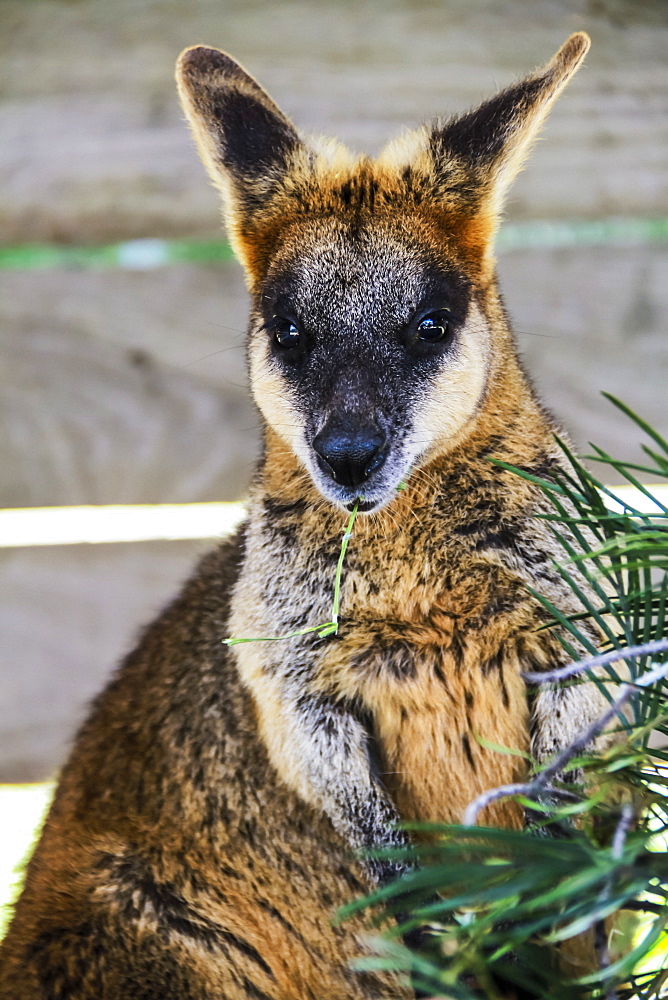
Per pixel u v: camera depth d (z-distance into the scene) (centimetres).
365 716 605
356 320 579
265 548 616
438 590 571
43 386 858
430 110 853
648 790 420
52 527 892
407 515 574
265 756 634
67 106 868
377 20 863
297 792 609
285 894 630
